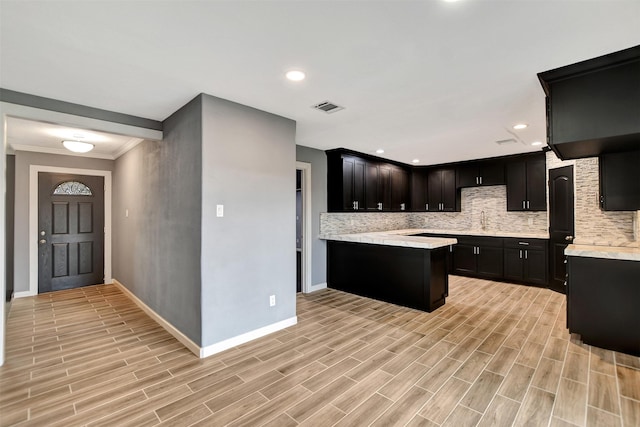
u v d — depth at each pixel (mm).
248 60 2119
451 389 2174
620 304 2705
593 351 2738
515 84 2516
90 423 1843
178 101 2857
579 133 2258
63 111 2826
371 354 2713
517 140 4367
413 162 6305
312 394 2125
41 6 1537
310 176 4836
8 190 4703
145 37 1837
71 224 5039
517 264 5285
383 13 1622
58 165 4887
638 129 2047
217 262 2750
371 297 4480
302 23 1708
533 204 5273
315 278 4926
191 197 2811
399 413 1921
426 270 3863
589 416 1872
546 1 1530
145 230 3891
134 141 4184
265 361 2588
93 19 1656
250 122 3002
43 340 3027
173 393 2143
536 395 2092
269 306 3158
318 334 3154
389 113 3205
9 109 2568
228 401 2051
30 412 1941
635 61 2047
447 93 2691
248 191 2979
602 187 3033
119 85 2504
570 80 2293
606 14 1638
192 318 2797
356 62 2154
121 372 2422
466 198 6445
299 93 2686
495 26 1746
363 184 5387
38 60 2100
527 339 3010
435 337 3076
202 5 1548
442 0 1520
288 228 3340
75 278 5074
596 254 2801
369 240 4438
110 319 3631
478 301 4301
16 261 4547
